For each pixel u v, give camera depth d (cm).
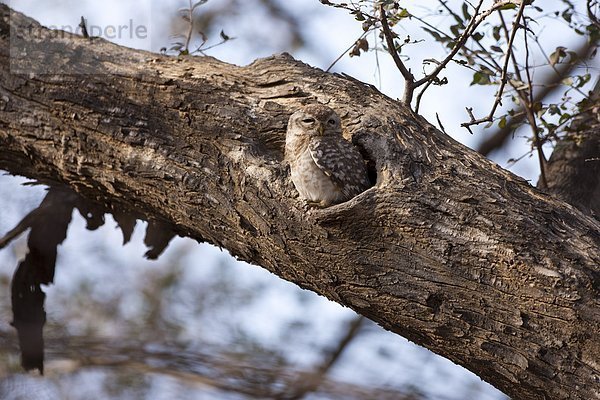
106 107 1080
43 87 1109
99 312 1650
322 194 1004
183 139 1049
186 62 1132
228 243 1034
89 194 1164
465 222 915
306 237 956
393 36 1077
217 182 1018
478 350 907
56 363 1579
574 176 1256
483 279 898
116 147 1069
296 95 1077
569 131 1224
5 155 1170
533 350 883
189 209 1039
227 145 1033
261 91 1089
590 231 916
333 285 962
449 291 907
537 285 881
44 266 1408
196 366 1520
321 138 1012
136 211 1150
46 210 1374
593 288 872
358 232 932
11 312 1573
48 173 1158
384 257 928
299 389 1459
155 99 1076
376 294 938
